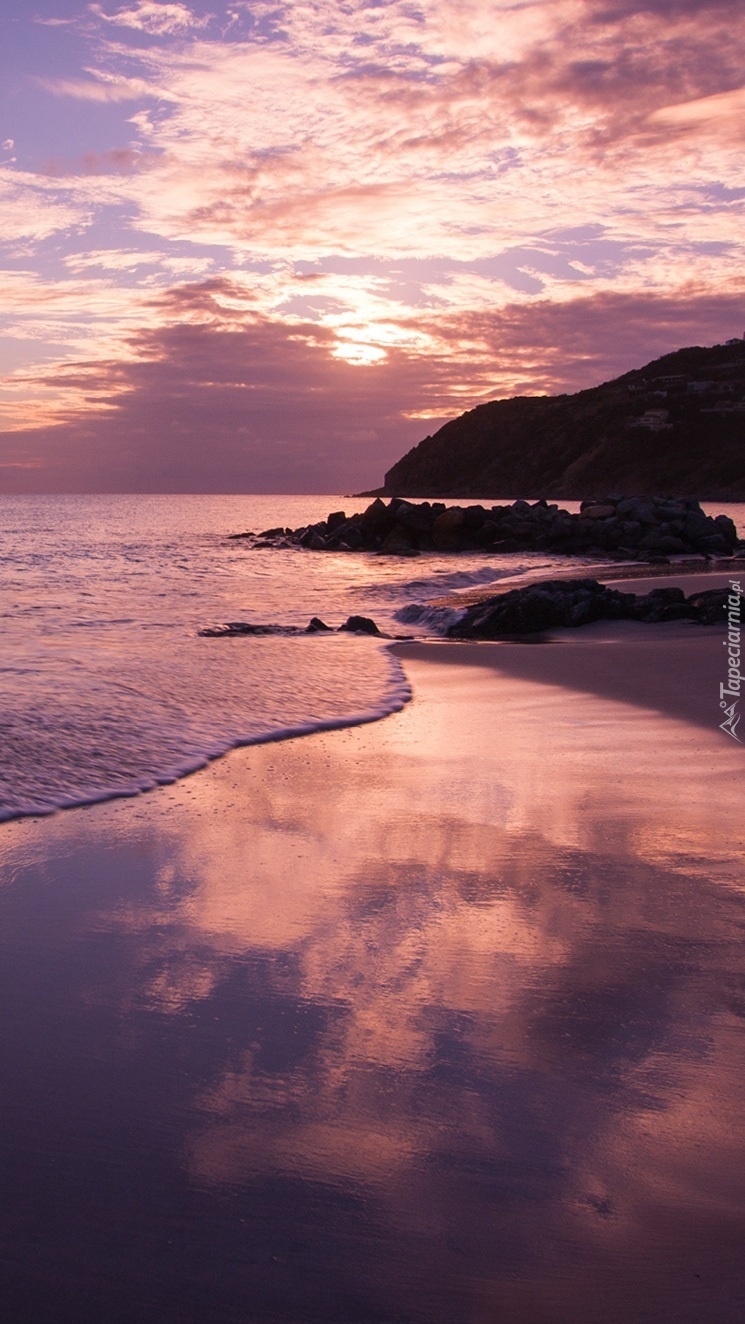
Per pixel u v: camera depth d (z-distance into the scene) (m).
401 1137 2.79
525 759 7.49
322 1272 2.29
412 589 27.27
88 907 4.51
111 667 11.46
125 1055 3.23
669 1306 2.19
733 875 4.90
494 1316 2.17
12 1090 3.01
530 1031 3.37
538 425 172.75
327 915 4.42
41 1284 2.24
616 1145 2.74
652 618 17.66
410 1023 3.44
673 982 3.74
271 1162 2.68
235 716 8.92
